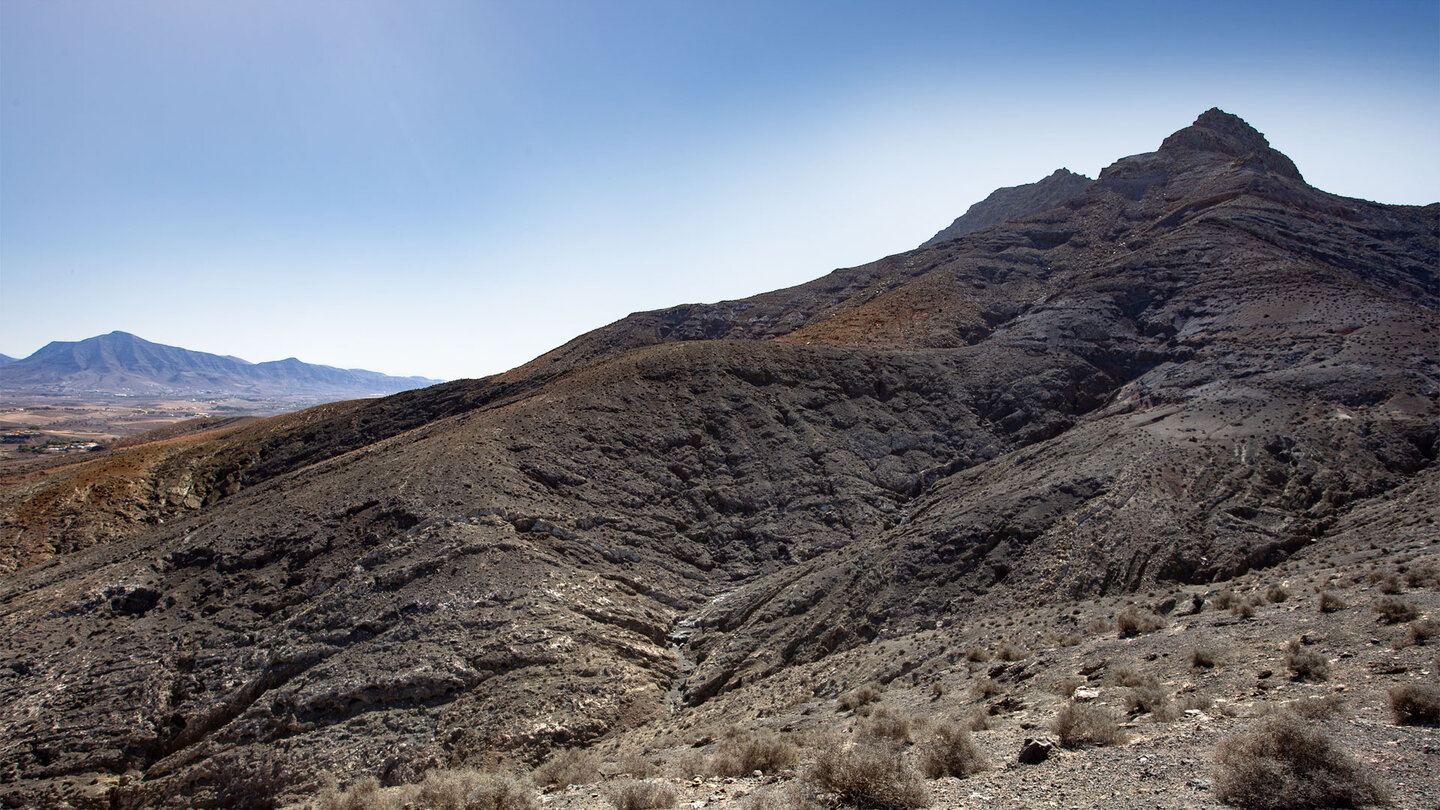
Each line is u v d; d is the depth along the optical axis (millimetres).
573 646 35312
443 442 55688
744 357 67000
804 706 26391
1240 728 11641
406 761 29219
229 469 81250
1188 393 55094
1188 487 37875
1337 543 30578
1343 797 8406
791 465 55250
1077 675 18734
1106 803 9672
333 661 35438
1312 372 50219
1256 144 141250
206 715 34719
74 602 43500
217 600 43406
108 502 72375
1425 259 96500
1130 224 112875
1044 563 35094
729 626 39438
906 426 61969
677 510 51688
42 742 34156
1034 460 50375
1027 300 92750
